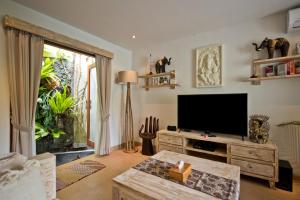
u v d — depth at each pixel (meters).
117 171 2.46
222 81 2.74
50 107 3.56
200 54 2.96
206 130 2.70
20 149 1.99
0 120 1.90
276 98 2.34
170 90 3.38
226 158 2.51
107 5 2.10
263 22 2.43
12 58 1.95
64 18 2.43
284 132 2.29
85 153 3.34
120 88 3.68
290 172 1.96
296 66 2.14
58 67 3.88
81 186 2.04
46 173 1.17
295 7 2.16
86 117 4.00
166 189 1.26
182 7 2.15
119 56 3.65
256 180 2.23
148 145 3.19
